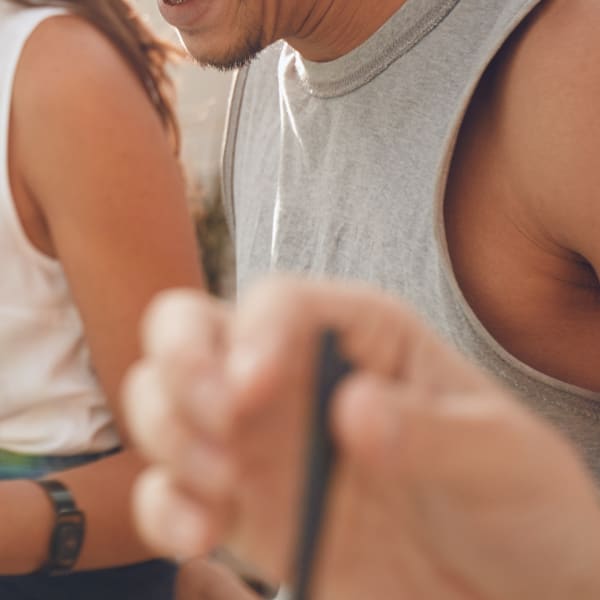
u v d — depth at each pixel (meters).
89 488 1.23
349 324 0.39
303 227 1.52
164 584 1.33
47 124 1.17
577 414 1.29
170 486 0.40
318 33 1.43
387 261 1.37
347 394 0.35
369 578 0.44
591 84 1.14
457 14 1.34
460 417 0.39
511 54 1.23
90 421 1.28
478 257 1.27
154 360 0.37
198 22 1.45
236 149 1.81
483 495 0.41
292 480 0.38
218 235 3.33
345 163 1.44
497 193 1.24
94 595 1.27
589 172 1.14
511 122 1.21
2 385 1.26
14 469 1.27
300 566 0.37
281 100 1.59
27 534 1.19
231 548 0.42
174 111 1.40
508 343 1.29
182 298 0.37
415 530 0.43
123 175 1.17
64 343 1.26
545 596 0.46
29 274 1.23
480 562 0.44
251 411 0.36
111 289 1.18
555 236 1.21
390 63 1.38
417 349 0.41
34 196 1.20
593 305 1.26
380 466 0.36
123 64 1.23
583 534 0.45
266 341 0.36
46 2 1.22
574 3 1.18
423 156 1.34
